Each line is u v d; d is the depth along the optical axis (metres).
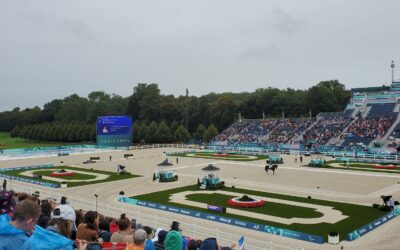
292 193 50.56
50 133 164.75
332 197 47.97
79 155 104.81
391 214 37.53
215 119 166.50
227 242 29.33
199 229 32.91
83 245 11.00
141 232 10.16
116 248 11.75
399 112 109.12
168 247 11.49
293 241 30.06
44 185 56.28
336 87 169.38
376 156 87.06
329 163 82.88
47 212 16.70
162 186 56.41
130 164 83.81
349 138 103.75
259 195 49.31
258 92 185.12
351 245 29.16
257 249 27.70
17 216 6.54
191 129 170.38
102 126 119.50
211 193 50.84
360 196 48.59
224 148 114.94
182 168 76.56
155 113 176.38
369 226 33.31
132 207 42.34
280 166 78.69
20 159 95.62
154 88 180.88
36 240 6.48
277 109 161.12
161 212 39.91
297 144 108.12
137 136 144.25
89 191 52.16
